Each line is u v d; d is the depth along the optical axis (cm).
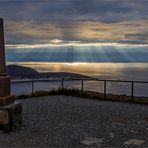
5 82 1131
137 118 1414
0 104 1095
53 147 893
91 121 1320
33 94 2348
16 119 1131
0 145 906
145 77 10188
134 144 923
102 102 2011
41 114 1473
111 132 1096
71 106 1772
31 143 934
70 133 1077
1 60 1133
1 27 1136
